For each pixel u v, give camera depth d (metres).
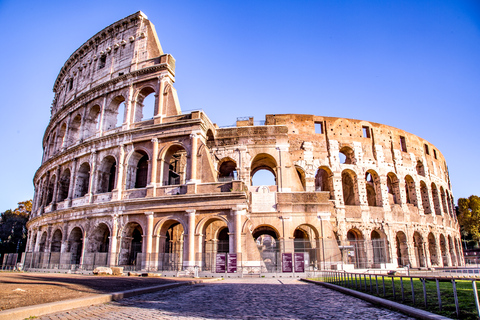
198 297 19.83
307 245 53.03
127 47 59.25
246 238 42.34
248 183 51.25
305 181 57.62
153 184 47.56
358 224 57.44
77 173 56.84
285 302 17.45
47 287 20.12
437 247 67.12
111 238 47.66
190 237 43.28
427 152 75.00
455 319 10.69
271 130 53.31
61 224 55.69
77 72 67.25
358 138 62.62
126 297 19.14
